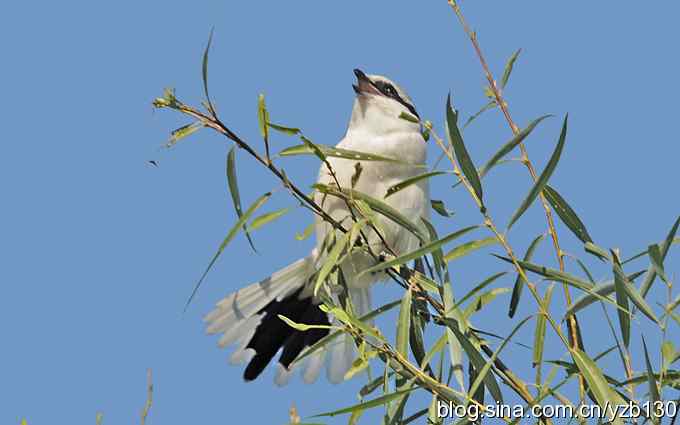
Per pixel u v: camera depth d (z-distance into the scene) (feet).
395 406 27.43
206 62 27.66
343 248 31.12
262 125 28.07
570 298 27.45
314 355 40.32
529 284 26.27
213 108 27.81
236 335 41.19
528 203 26.21
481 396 27.81
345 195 30.30
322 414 24.75
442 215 33.83
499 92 30.30
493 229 26.73
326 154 30.17
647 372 24.29
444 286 28.12
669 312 24.71
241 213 28.60
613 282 25.80
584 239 27.94
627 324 25.58
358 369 26.21
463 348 26.61
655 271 25.45
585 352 25.43
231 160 28.22
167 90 27.73
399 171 39.58
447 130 27.07
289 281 41.32
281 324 41.19
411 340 30.40
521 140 26.40
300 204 29.43
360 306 40.52
